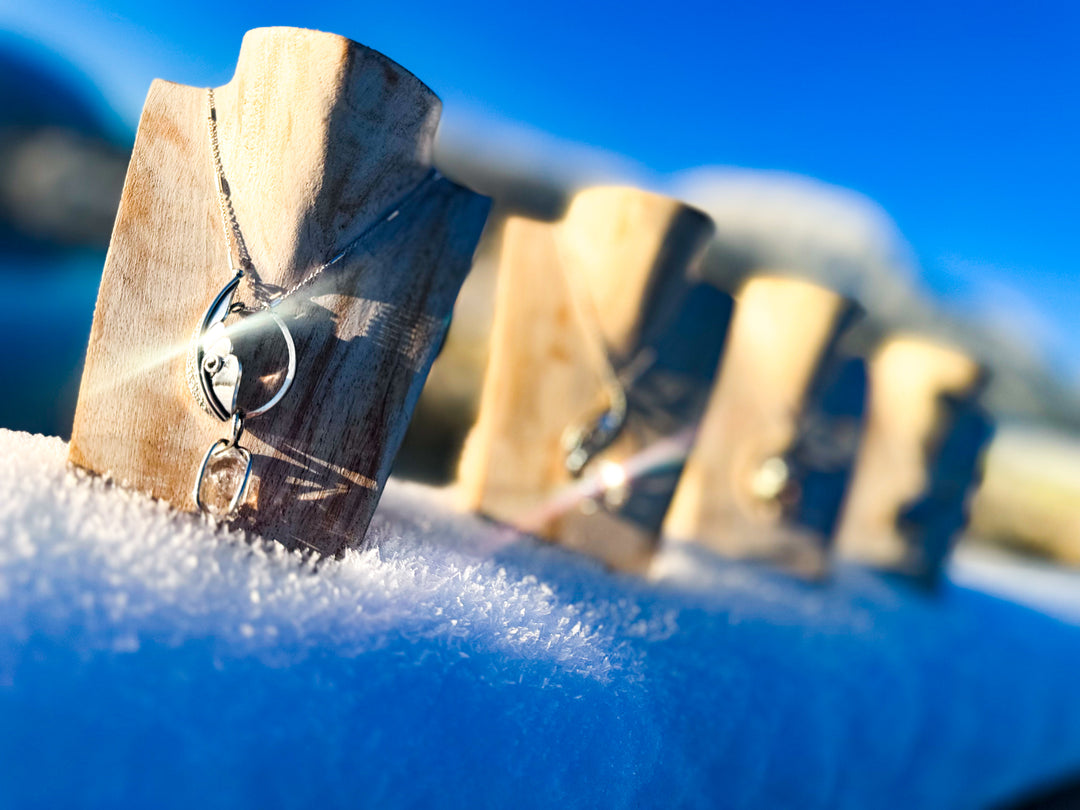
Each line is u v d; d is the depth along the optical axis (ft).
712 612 1.34
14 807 0.45
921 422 2.07
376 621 0.76
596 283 1.37
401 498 1.40
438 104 0.96
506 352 1.38
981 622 2.02
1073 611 2.57
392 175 0.96
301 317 0.93
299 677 0.62
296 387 0.93
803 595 1.66
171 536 0.81
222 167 0.94
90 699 0.52
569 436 1.36
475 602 0.91
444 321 1.00
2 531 0.65
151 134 0.95
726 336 1.49
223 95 0.96
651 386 1.41
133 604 0.63
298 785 0.54
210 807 0.50
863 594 1.84
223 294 0.90
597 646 0.96
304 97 0.89
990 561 2.92
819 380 1.72
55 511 0.74
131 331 0.93
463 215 1.01
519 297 1.38
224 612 0.67
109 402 0.92
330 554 0.95
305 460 0.94
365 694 0.63
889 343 2.18
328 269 0.95
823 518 1.76
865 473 2.10
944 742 1.52
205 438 0.93
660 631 1.18
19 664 0.52
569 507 1.36
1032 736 1.81
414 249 0.98
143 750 0.50
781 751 1.11
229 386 0.89
